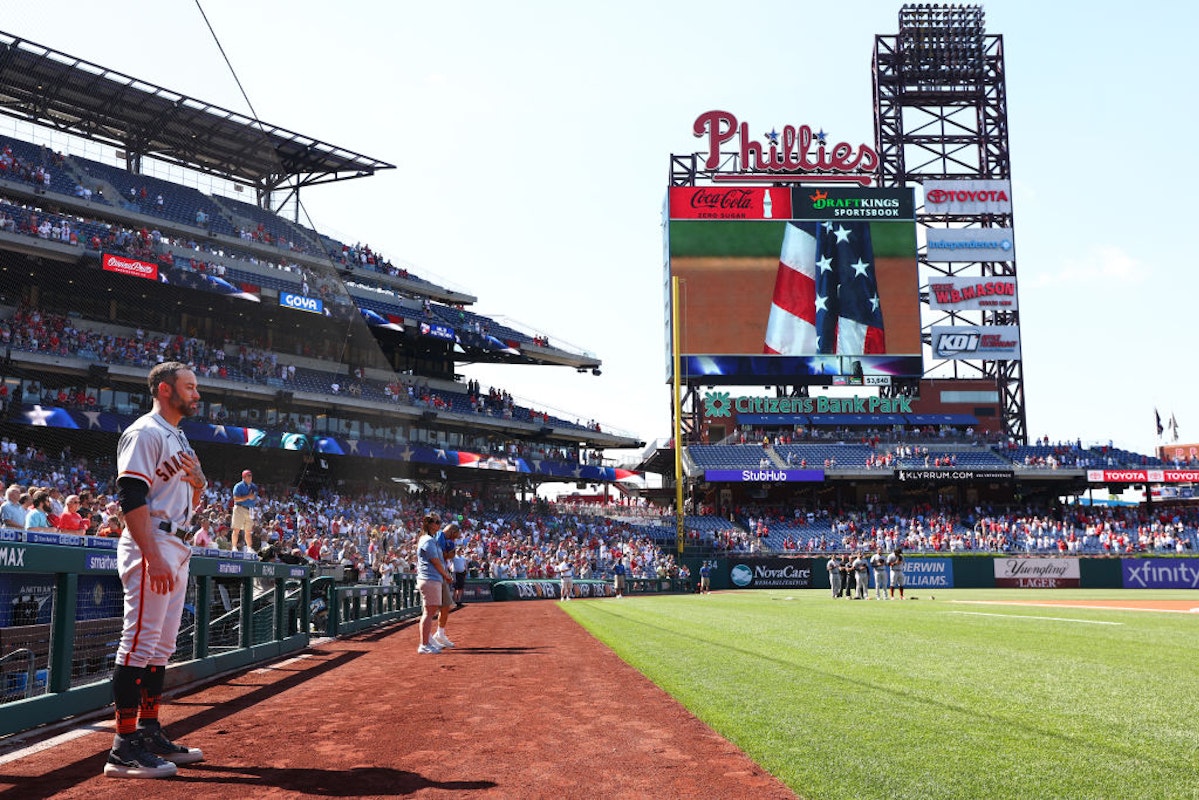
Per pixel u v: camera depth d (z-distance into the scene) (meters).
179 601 4.36
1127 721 4.91
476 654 9.58
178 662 7.07
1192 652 8.74
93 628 5.89
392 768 4.07
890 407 48.97
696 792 3.58
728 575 41.34
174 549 4.30
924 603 22.22
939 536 43.56
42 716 5.07
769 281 45.81
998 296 48.00
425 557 9.88
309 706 5.93
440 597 9.99
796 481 45.56
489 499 45.09
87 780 3.95
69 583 5.38
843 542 44.19
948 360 47.66
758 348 45.34
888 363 45.66
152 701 4.18
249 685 7.08
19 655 5.07
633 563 39.41
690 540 45.16
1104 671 7.19
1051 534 44.22
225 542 8.27
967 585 39.91
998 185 48.62
